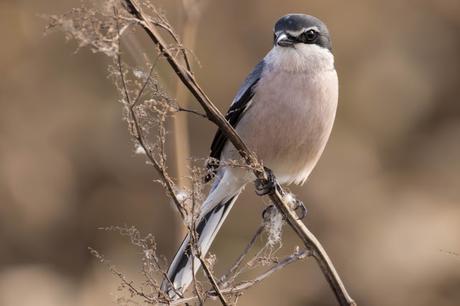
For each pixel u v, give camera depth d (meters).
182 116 7.16
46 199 12.62
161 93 4.68
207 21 13.20
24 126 13.05
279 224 5.30
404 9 13.87
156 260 5.03
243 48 13.19
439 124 13.55
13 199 12.53
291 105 7.29
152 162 4.72
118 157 12.83
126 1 4.49
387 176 12.96
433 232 11.83
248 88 7.51
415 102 13.49
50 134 13.02
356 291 11.68
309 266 11.59
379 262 11.76
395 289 11.57
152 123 4.72
